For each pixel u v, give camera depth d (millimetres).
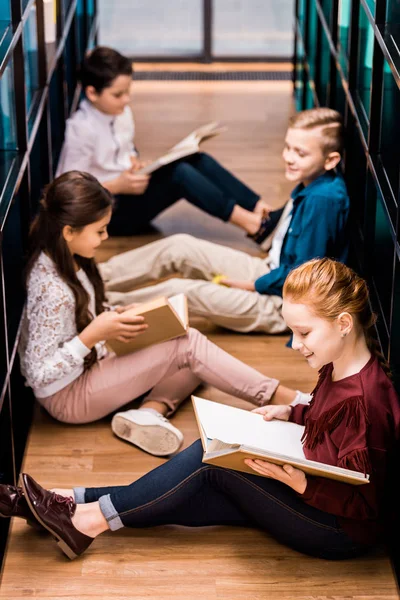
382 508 2547
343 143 3693
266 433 2604
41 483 3035
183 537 2803
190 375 3328
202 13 7539
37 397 3193
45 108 3846
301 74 6273
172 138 5996
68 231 2975
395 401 2428
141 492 2666
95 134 4461
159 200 4590
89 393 3166
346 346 2416
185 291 3811
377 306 3115
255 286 3848
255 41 7656
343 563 2695
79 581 2643
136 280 3992
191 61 7594
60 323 3027
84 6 5723
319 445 2486
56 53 4164
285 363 3725
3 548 2742
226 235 4801
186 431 3297
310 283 2352
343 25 4133
